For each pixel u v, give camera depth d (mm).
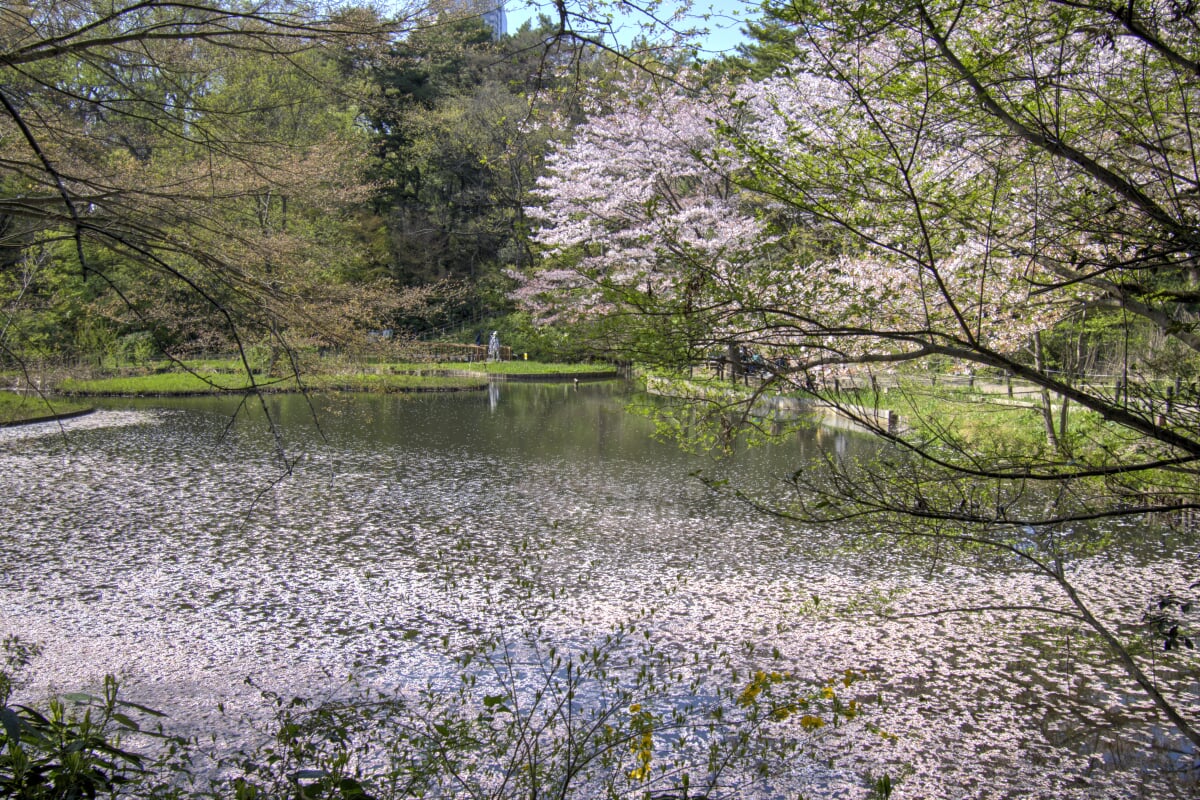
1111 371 8727
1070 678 6102
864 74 3557
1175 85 3564
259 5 5035
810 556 9125
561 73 4621
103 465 14625
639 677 5203
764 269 3723
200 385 26781
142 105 5555
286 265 6621
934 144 4105
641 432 19000
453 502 11820
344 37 4887
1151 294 3938
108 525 10469
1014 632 6895
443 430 19438
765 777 4625
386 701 5531
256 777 4387
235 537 9938
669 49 3814
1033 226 4008
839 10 3031
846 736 5234
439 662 6363
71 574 8492
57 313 19484
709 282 3445
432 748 4332
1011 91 3822
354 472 14117
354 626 7125
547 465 14750
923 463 4363
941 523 4355
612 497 12109
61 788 2682
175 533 10109
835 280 4008
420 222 38000
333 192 10164
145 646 6691
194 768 4629
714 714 4719
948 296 3254
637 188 16391
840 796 4547
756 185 3439
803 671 6207
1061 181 4090
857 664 6344
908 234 4055
